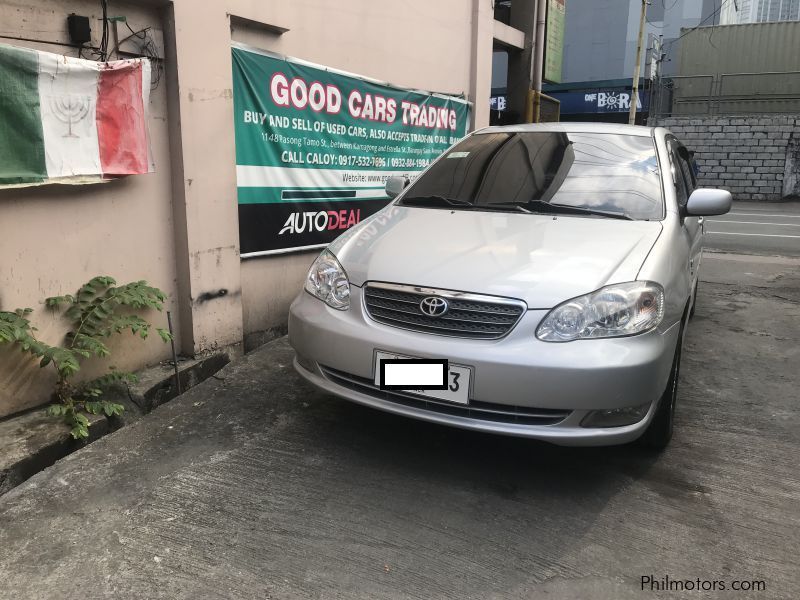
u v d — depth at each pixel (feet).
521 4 31.86
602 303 8.80
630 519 8.80
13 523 8.38
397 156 20.53
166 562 7.70
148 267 12.55
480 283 9.05
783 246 36.04
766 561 7.96
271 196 15.30
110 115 11.07
